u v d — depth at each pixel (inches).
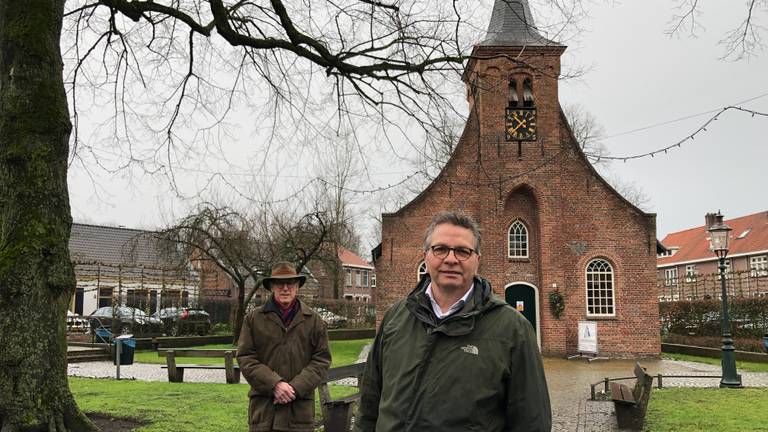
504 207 986.7
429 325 118.3
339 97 472.1
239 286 1075.3
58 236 280.8
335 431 297.1
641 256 970.1
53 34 291.6
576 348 952.3
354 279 2719.0
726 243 567.2
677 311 1223.5
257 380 204.1
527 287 984.3
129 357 743.7
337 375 325.1
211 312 1401.3
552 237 965.2
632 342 948.6
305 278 218.1
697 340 1090.1
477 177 983.0
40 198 277.7
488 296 119.7
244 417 339.3
